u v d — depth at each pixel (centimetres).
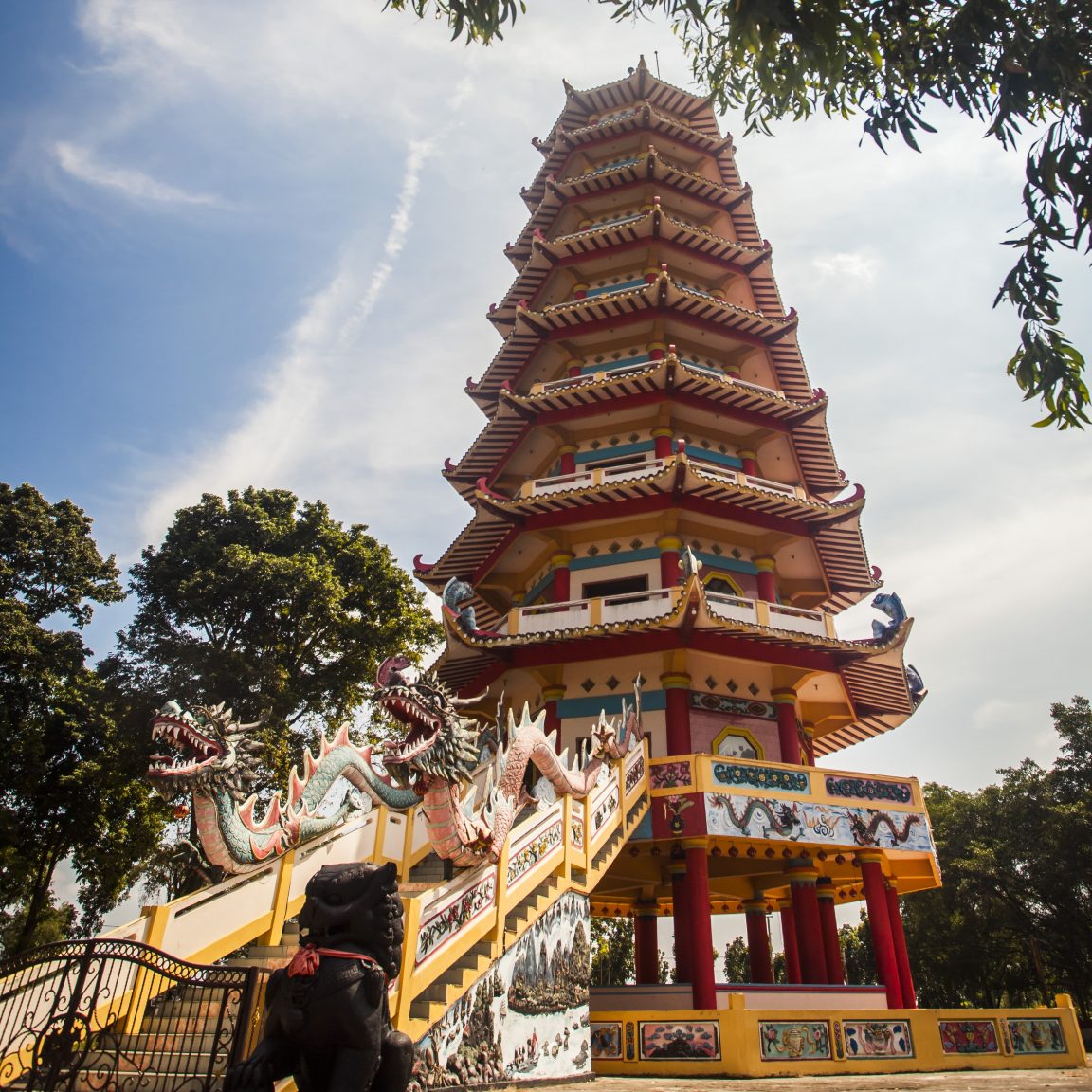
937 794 6350
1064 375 793
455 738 1212
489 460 3306
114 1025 1026
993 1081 1576
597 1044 1772
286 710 3459
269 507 4147
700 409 2930
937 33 838
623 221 3591
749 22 827
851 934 7538
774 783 2211
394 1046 686
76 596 3491
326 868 702
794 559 3045
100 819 3225
